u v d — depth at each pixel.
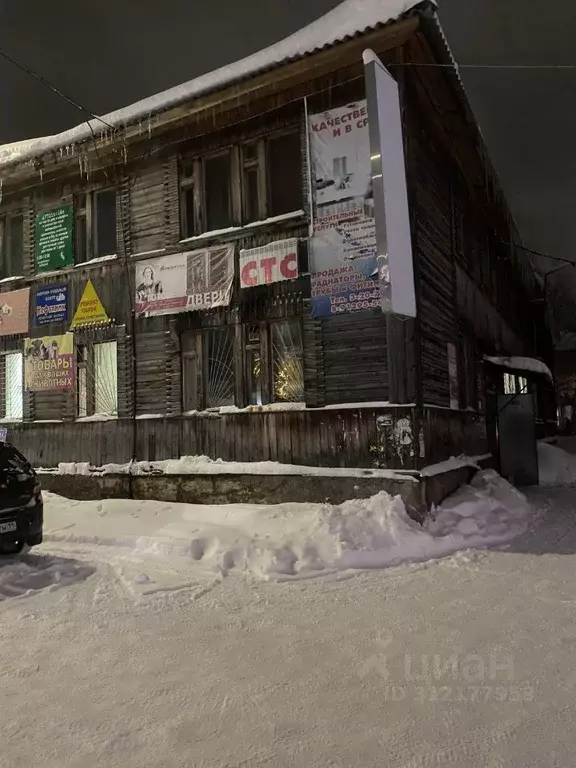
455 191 11.97
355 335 8.71
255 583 5.89
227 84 9.24
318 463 8.80
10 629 4.66
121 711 3.31
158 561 6.81
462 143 11.29
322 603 5.18
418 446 8.11
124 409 10.80
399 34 7.96
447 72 9.03
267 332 9.59
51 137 11.80
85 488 10.87
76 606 5.21
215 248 10.00
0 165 11.84
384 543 6.87
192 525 8.05
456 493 9.32
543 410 22.78
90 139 10.91
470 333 12.47
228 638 4.39
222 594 5.53
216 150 10.23
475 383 12.88
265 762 2.79
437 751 2.86
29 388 12.01
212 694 3.49
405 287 7.73
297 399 9.33
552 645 4.11
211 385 10.15
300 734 3.04
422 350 8.75
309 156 9.06
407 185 8.59
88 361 11.48
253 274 9.54
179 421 10.17
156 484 10.10
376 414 8.43
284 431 9.13
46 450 11.66
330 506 7.83
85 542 7.88
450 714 3.21
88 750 2.92
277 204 9.83
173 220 10.52
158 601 5.31
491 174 13.87
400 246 7.71
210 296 9.95
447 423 9.96
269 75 8.94
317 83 9.00
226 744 2.96
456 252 11.65
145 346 10.70
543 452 16.14
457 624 4.56
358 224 8.67
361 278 8.62
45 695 3.53
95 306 11.30
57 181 12.07
